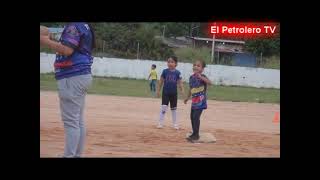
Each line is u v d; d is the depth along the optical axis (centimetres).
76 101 511
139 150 732
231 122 1268
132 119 1197
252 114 1527
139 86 2534
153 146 782
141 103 1691
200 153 733
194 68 879
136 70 3089
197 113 868
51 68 2858
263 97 2347
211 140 875
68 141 511
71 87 505
